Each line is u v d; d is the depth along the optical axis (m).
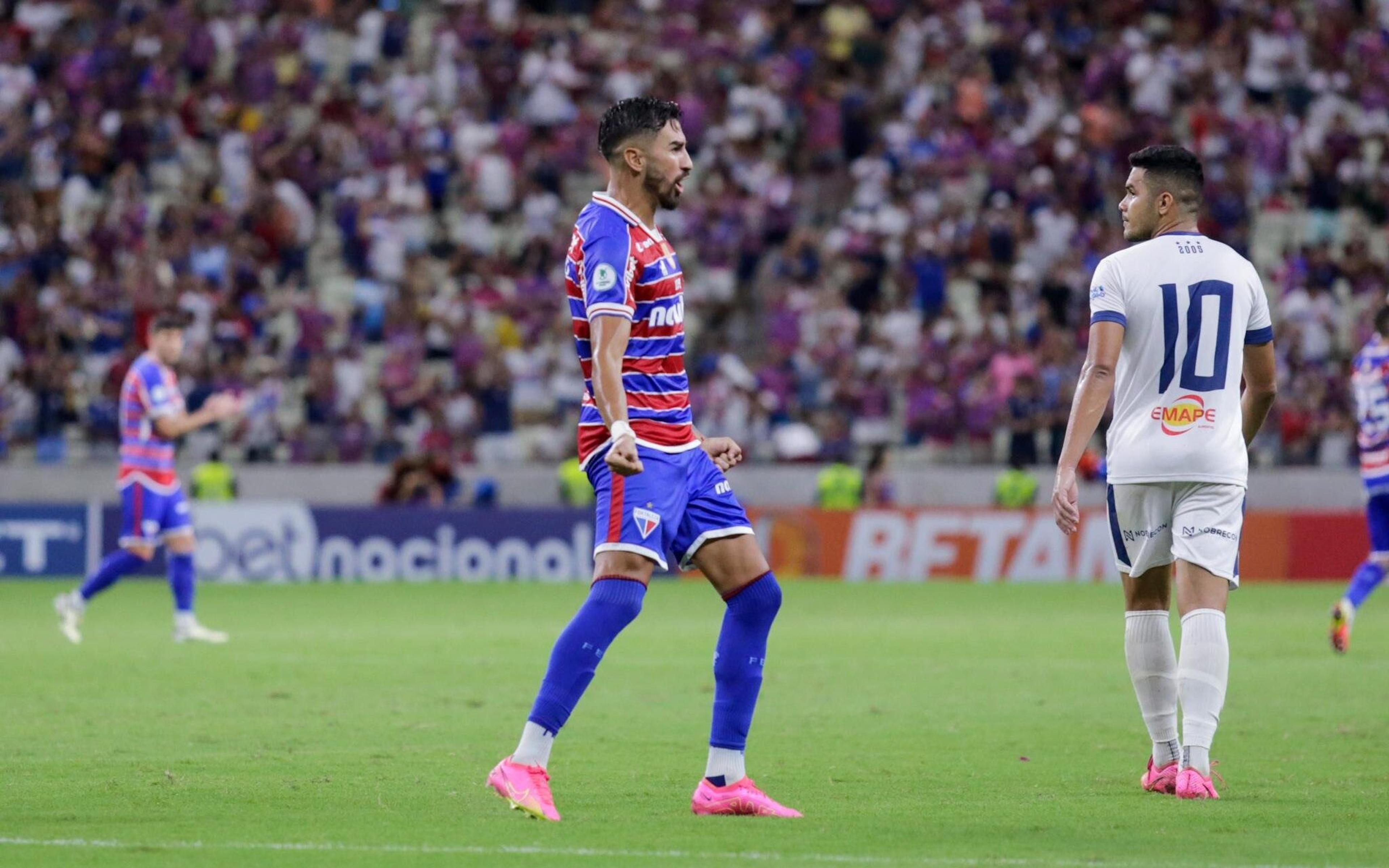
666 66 106.31
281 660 41.56
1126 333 22.66
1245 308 22.50
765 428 83.94
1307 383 86.88
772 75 105.06
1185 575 22.27
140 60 101.25
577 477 80.38
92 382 85.25
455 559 75.38
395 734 28.44
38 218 91.75
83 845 18.06
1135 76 104.94
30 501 78.56
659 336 20.30
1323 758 26.12
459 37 103.75
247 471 79.25
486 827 19.38
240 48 103.12
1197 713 21.94
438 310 87.62
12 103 100.38
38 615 56.22
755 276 96.12
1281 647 46.47
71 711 31.75
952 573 76.69
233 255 90.19
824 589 70.88
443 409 83.00
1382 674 39.19
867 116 102.88
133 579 74.56
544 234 95.19
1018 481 79.69
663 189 20.36
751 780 22.05
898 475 81.75
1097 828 19.50
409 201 94.44
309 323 87.12
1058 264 90.31
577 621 20.06
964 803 21.56
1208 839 18.80
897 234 96.25
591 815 20.42
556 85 101.31
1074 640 47.88
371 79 102.19
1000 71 105.94
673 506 20.23
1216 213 98.56
